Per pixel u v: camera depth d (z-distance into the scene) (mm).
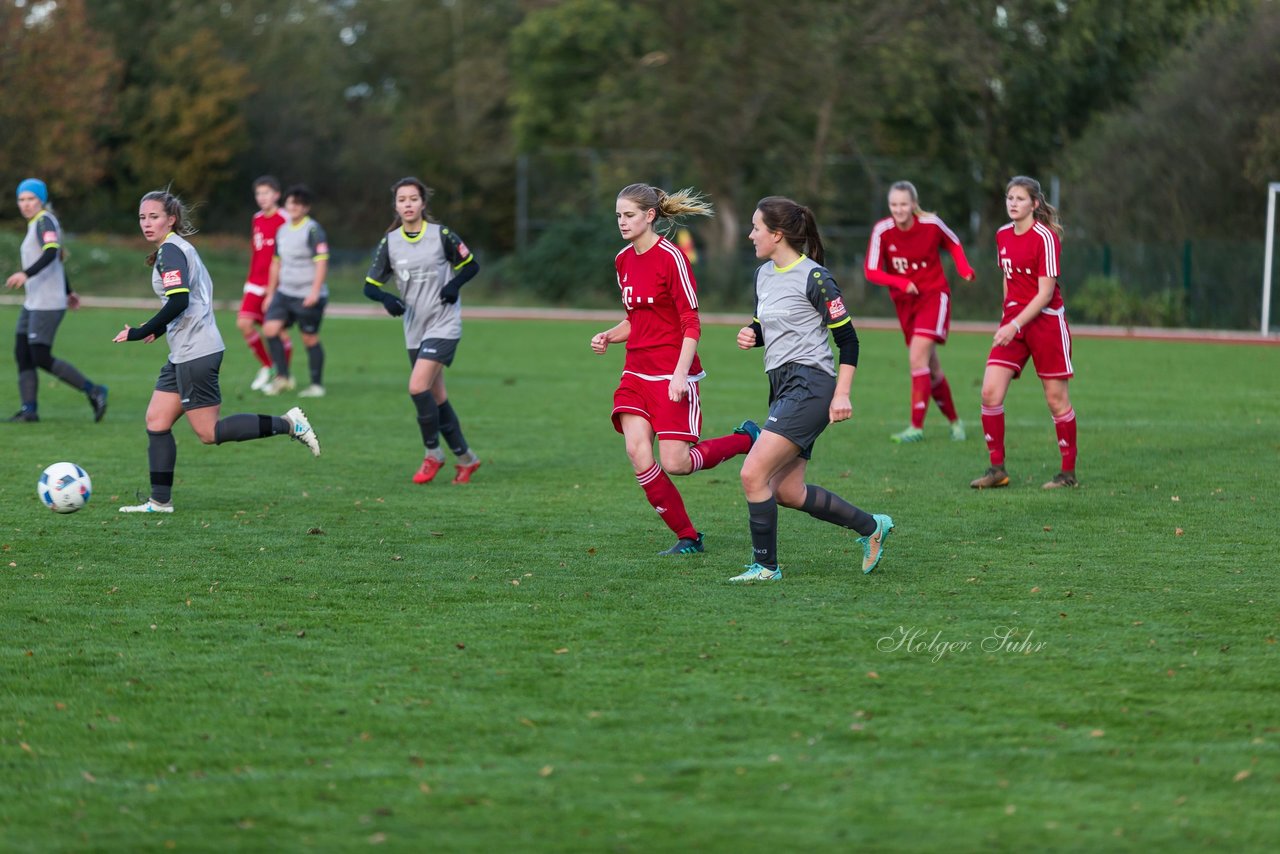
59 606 17938
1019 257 27156
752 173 111875
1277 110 90125
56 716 13750
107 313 86750
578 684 14719
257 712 13867
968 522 23875
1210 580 19406
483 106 158625
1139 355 64812
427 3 172000
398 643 16266
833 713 13781
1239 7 98688
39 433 34219
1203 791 11844
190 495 26281
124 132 147125
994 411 27453
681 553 21234
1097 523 23719
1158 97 96625
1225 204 93625
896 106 105000
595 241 111312
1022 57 104688
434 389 27688
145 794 11844
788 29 103250
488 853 10695
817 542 22234
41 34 122875
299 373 51375
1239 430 36562
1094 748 12828
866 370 55406
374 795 11805
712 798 11727
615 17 110625
